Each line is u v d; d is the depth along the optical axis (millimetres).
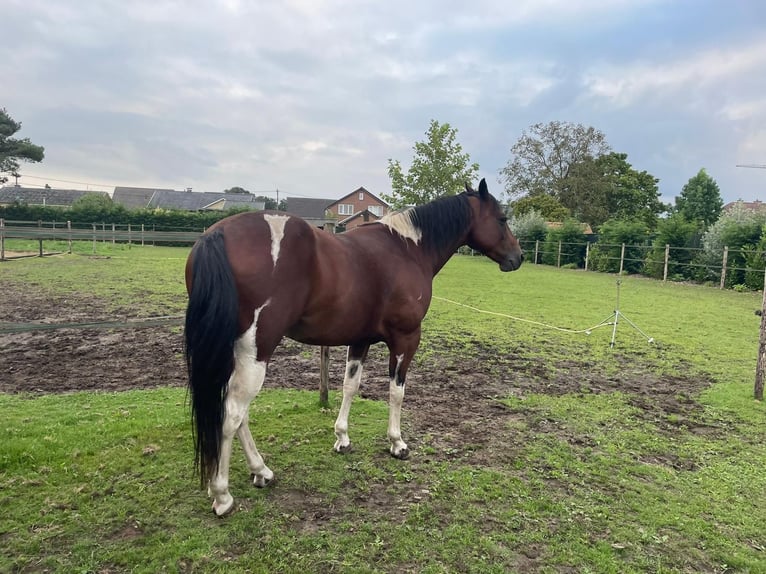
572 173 42969
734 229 17359
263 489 3072
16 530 2527
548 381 6086
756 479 3660
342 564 2398
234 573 2289
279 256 2605
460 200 3992
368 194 67500
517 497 3172
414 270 3438
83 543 2443
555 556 2590
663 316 11000
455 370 6410
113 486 2998
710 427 4766
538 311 11250
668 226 19953
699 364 7160
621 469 3719
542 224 29734
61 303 9812
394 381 3537
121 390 5090
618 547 2697
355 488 3166
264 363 2635
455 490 3211
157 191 65250
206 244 2488
